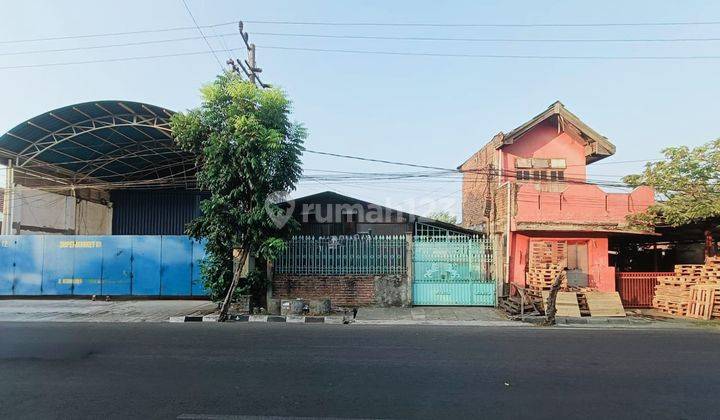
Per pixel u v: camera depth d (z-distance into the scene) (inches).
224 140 524.7
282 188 553.0
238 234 544.7
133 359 301.1
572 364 290.0
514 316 538.0
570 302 553.0
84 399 216.4
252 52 679.1
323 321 522.9
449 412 199.6
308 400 215.6
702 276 578.2
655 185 619.2
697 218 575.5
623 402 213.6
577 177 724.0
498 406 207.3
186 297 714.2
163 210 1055.6
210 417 193.2
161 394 224.4
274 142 519.8
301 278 618.5
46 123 717.9
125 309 600.7
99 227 1038.4
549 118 714.2
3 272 716.7
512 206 647.8
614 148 701.3
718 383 246.8
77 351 327.3
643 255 845.2
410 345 354.0
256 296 600.4
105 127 733.9
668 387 238.8
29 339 376.2
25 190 828.0
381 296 617.3
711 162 569.6
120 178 1023.6
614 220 655.8
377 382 246.1
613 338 395.5
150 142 841.5
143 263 713.0
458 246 631.8
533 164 723.4
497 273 624.4
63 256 718.5
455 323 505.4
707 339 393.7
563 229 635.5
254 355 314.5
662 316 573.9
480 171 726.5
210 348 339.3
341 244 625.6
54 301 686.5
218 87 549.6
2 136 724.0
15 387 236.1
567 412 199.8
